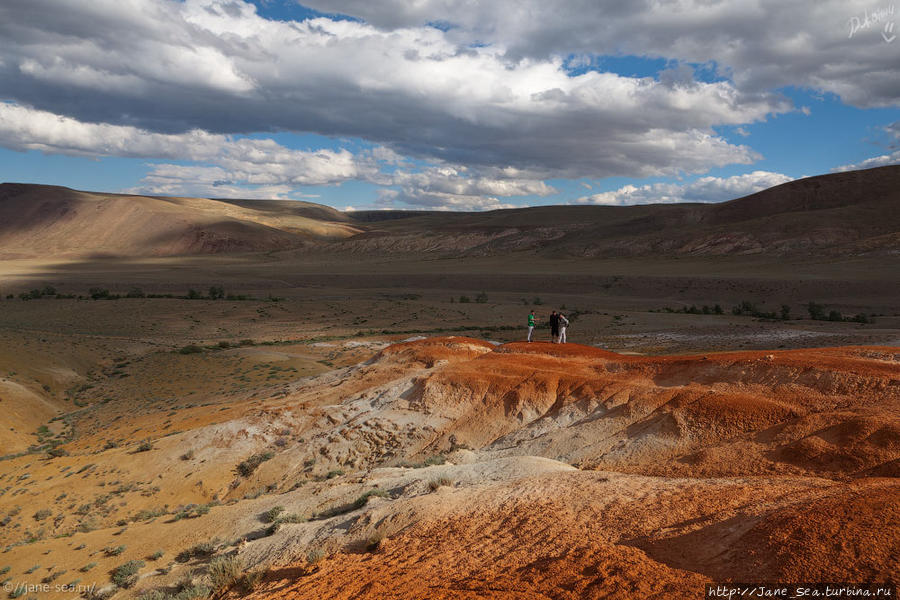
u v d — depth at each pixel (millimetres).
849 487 7836
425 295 126500
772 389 15719
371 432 22766
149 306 99688
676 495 9109
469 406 22641
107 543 15766
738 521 7211
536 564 7062
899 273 101750
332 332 81875
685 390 17344
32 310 96312
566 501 9773
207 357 60312
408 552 8789
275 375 51000
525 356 25469
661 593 5555
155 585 11953
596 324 77750
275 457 23125
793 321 72000
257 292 134500
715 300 105500
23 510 21609
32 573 14328
